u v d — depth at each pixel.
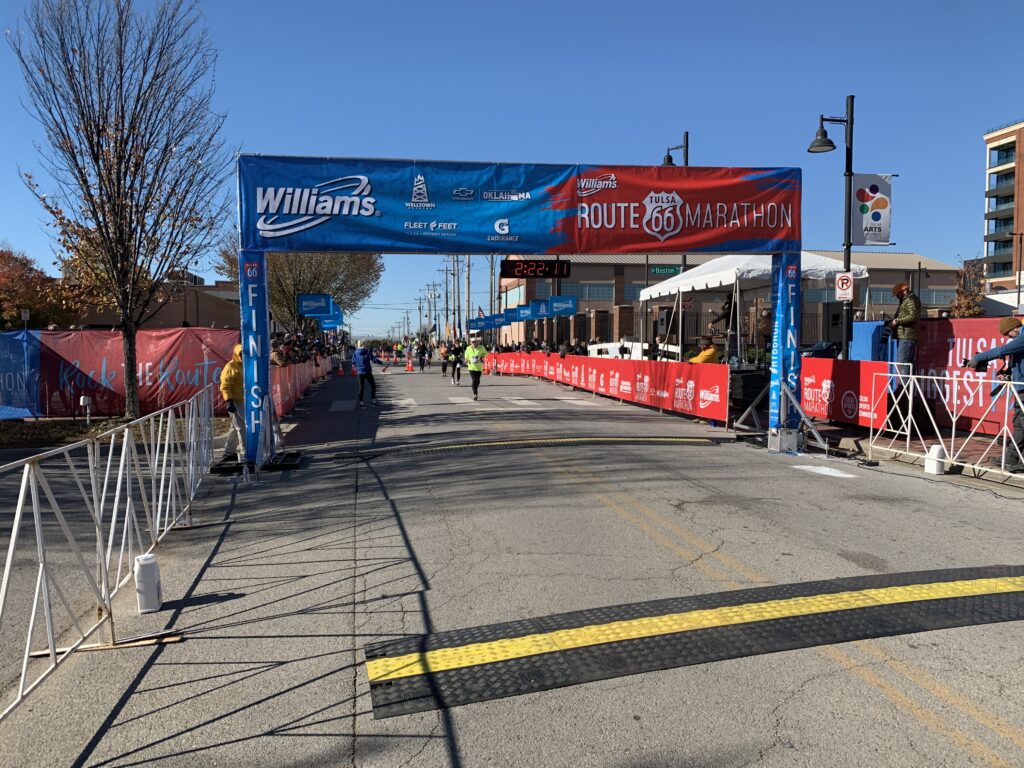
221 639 4.37
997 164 86.44
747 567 5.45
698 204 11.10
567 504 7.44
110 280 13.38
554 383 28.89
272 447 10.12
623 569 5.43
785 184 11.23
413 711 3.45
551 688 3.64
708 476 8.86
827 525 6.63
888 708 3.39
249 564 5.83
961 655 3.94
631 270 61.56
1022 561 5.57
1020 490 8.16
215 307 43.25
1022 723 3.25
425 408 18.14
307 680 3.80
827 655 3.95
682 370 15.23
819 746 3.09
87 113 12.09
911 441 11.04
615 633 4.26
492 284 50.69
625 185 10.98
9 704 3.64
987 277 85.06
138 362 15.70
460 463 9.84
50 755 3.15
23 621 4.81
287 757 3.10
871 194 14.16
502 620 4.51
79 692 3.73
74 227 12.98
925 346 12.00
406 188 10.40
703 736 3.18
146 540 6.65
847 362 12.49
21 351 15.45
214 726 3.37
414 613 4.66
